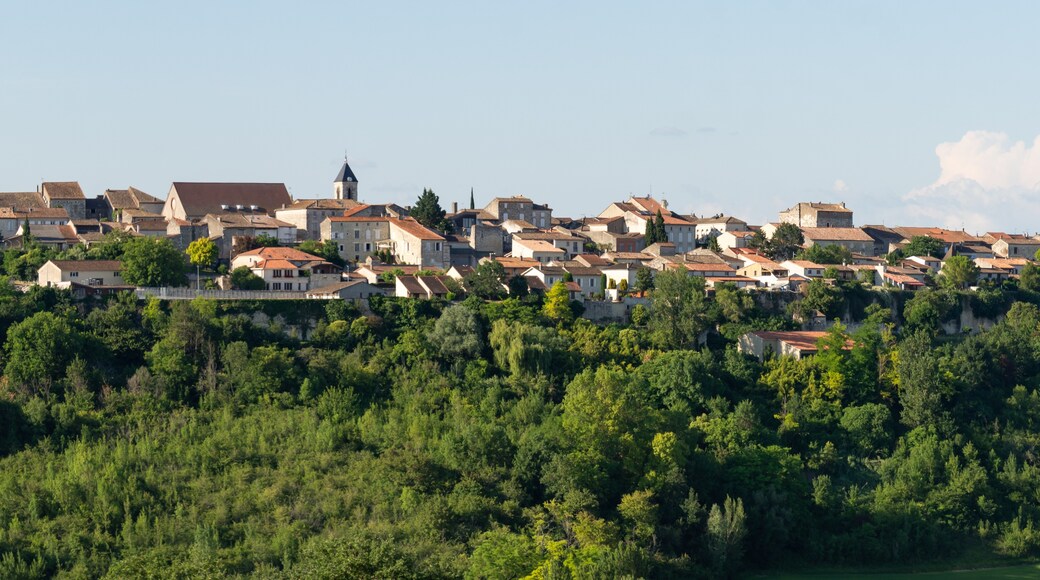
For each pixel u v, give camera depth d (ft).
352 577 650.84
